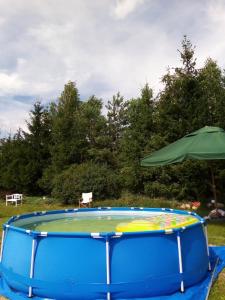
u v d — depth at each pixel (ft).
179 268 19.67
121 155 73.41
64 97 95.25
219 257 26.35
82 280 18.15
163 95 62.34
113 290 18.04
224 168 55.47
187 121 57.77
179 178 58.75
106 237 18.17
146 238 18.94
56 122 81.25
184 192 58.59
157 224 22.71
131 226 22.49
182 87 59.31
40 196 81.61
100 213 34.35
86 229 27.35
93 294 18.07
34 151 83.66
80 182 65.31
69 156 78.28
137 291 18.43
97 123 99.09
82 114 98.58
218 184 58.44
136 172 63.98
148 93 69.67
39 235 18.93
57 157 78.23
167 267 19.20
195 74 60.80
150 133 66.18
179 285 19.58
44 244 18.90
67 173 68.85
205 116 57.98
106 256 18.19
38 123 86.28
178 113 59.88
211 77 70.33
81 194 64.80
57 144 80.79
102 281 18.10
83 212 33.86
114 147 96.89
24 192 82.79
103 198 65.87
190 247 20.74
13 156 84.23
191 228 21.20
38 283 18.74
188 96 59.47
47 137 85.76
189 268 20.25
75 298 18.21
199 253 21.50
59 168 77.10
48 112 89.81
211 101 62.90
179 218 25.17
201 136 38.58
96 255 18.28
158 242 19.17
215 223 40.55
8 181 83.20
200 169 56.24
